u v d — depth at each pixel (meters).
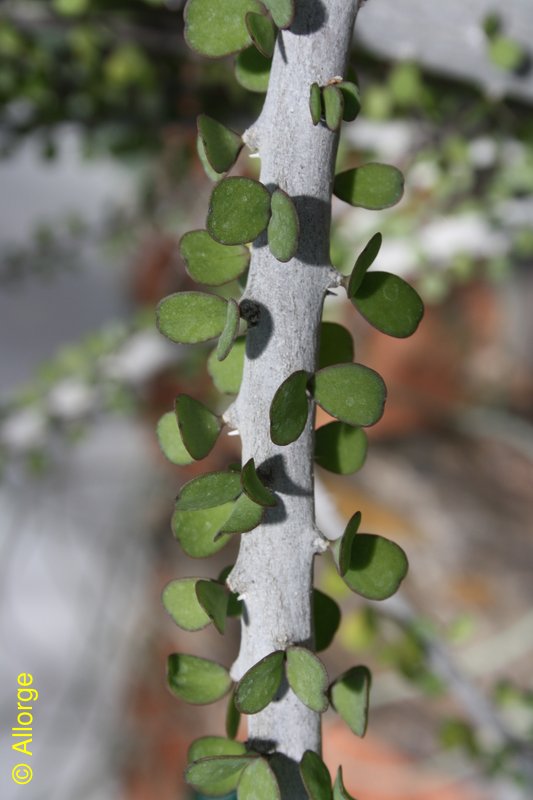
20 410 0.96
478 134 0.72
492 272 0.89
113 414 1.03
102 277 1.64
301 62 0.32
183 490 0.33
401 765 1.11
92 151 0.79
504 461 1.53
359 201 0.35
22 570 1.49
